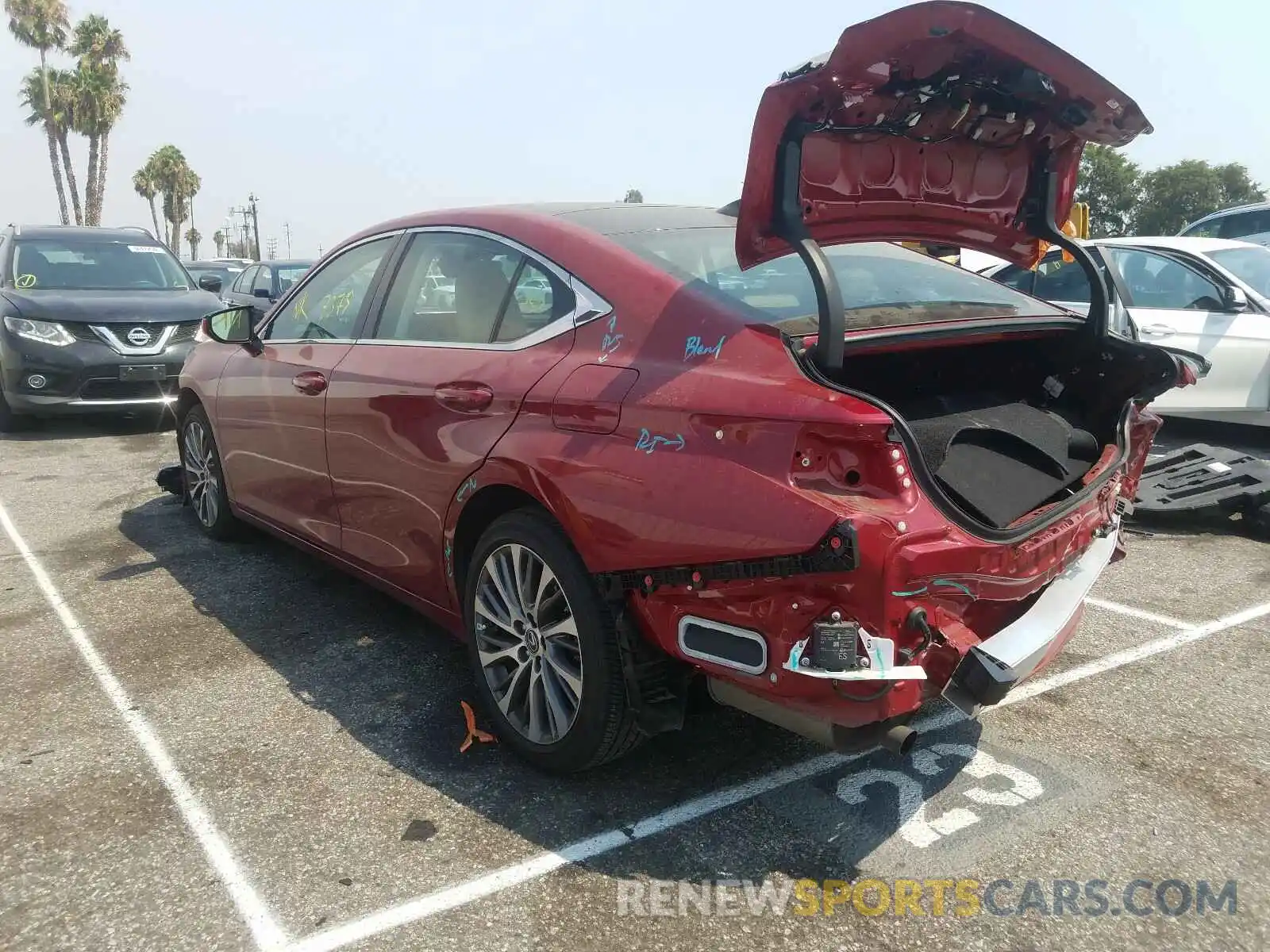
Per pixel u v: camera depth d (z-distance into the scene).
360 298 3.86
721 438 2.35
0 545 5.34
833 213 2.68
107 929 2.27
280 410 4.11
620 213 3.34
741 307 2.61
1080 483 2.94
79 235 9.92
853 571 2.13
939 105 2.56
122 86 51.59
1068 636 2.62
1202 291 7.36
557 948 2.21
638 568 2.49
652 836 2.62
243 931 2.26
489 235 3.30
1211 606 4.36
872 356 2.85
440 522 3.21
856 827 2.67
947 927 2.28
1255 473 5.46
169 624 4.17
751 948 2.21
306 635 4.04
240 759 3.03
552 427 2.76
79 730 3.23
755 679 2.32
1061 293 7.85
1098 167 59.97
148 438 8.64
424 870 2.48
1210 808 2.77
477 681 3.15
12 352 8.33
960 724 3.26
